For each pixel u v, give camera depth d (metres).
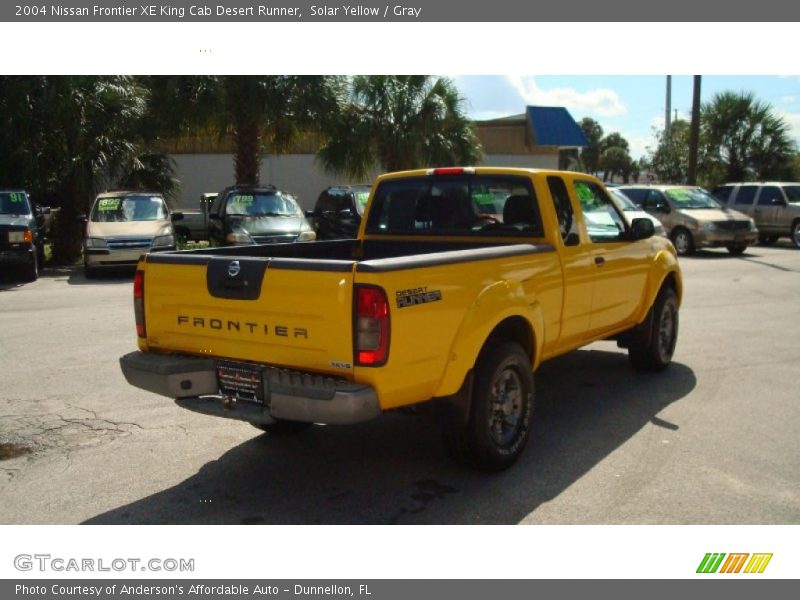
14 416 6.02
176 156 28.80
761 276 14.84
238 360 4.36
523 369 4.91
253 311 4.23
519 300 4.80
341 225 17.59
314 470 4.97
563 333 5.61
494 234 5.73
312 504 4.45
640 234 6.48
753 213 22.55
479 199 5.85
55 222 18.19
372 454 5.25
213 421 5.95
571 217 5.78
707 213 19.34
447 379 4.32
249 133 18.86
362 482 4.76
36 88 16.91
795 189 22.27
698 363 7.67
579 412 6.10
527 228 5.58
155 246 15.23
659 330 7.10
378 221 6.42
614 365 7.62
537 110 34.53
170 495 4.59
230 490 4.66
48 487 4.70
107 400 6.45
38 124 17.44
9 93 16.73
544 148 35.12
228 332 4.36
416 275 4.09
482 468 4.79
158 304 4.67
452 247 5.97
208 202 20.97
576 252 5.69
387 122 20.66
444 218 6.04
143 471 4.96
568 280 5.53
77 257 18.27
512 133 34.66
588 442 5.40
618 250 6.29
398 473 4.89
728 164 29.61
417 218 6.19
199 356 4.58
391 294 3.91
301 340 4.07
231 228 15.30
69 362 7.70
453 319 4.32
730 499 4.42
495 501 4.44
